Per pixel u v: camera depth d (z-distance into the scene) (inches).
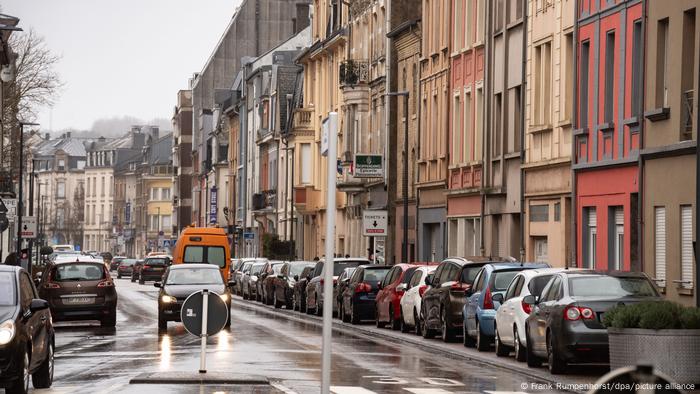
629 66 1823.3
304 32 5959.6
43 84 3710.6
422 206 3048.7
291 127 4719.5
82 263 2090.3
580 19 2007.9
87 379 1119.0
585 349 1154.0
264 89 5689.0
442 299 1664.6
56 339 1733.5
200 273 2025.1
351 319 2237.9
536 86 2222.0
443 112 2864.2
